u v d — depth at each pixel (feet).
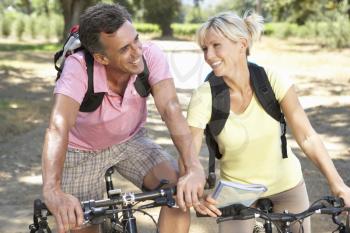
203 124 10.20
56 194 8.23
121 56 9.07
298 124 10.52
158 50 10.20
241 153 10.66
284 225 9.02
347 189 9.80
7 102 40.83
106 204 8.34
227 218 9.10
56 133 9.04
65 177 11.19
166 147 28.48
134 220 9.15
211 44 10.04
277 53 89.30
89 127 10.31
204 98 10.22
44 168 8.68
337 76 58.13
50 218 18.60
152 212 19.20
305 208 11.61
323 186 22.00
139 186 11.03
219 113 10.26
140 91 10.05
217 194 8.86
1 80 53.93
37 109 38.47
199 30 10.18
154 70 9.98
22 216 19.27
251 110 10.43
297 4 144.15
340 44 98.84
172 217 10.02
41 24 152.35
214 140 10.68
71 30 10.21
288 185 11.23
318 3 136.56
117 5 9.27
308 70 64.34
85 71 9.64
